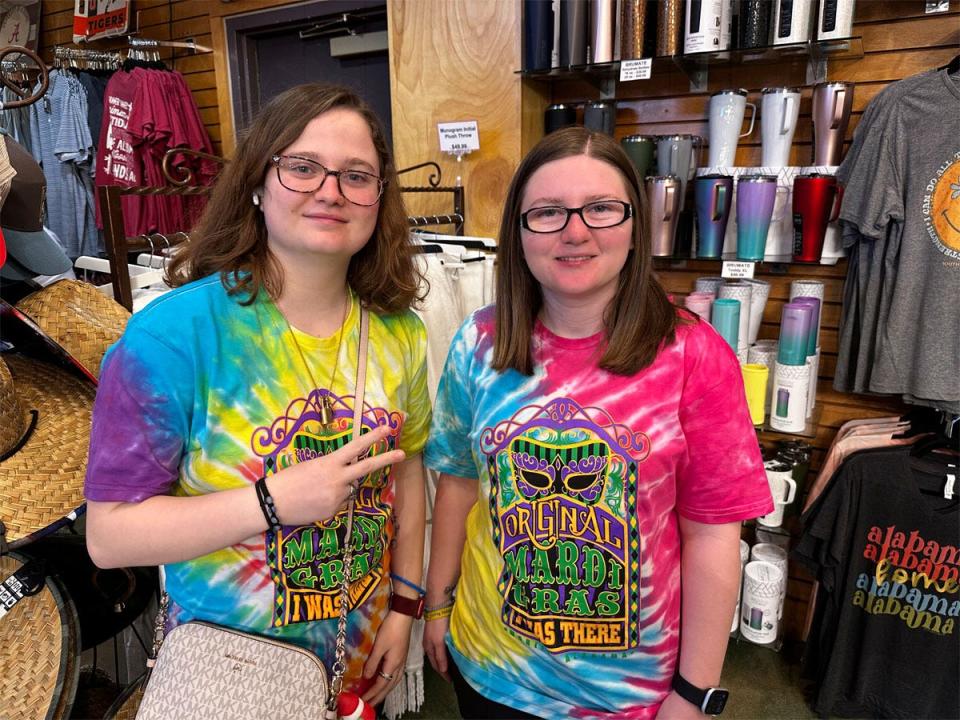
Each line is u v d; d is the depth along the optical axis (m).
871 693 1.82
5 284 1.34
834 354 2.01
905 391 1.72
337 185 0.82
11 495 0.96
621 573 0.92
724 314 1.78
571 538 0.93
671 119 2.12
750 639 1.96
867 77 1.84
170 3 3.10
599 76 2.02
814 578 2.05
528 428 0.94
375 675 1.07
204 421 0.85
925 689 1.74
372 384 0.96
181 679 0.81
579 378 0.93
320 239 0.83
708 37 1.73
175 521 0.80
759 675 2.01
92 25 3.29
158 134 2.85
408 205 2.32
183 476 0.87
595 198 0.85
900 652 1.76
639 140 1.87
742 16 1.72
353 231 0.85
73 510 0.98
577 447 0.92
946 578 1.67
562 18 1.88
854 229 1.76
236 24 2.96
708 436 0.91
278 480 0.81
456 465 1.12
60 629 1.05
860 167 1.70
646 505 0.91
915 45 1.76
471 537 1.08
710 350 0.91
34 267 1.29
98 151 2.94
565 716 0.97
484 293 1.99
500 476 0.96
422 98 2.22
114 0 3.21
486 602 1.02
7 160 1.10
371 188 0.86
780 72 1.95
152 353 0.80
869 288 1.77
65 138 3.02
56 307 1.21
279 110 0.83
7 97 3.01
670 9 1.76
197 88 3.15
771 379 1.91
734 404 0.91
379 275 0.97
